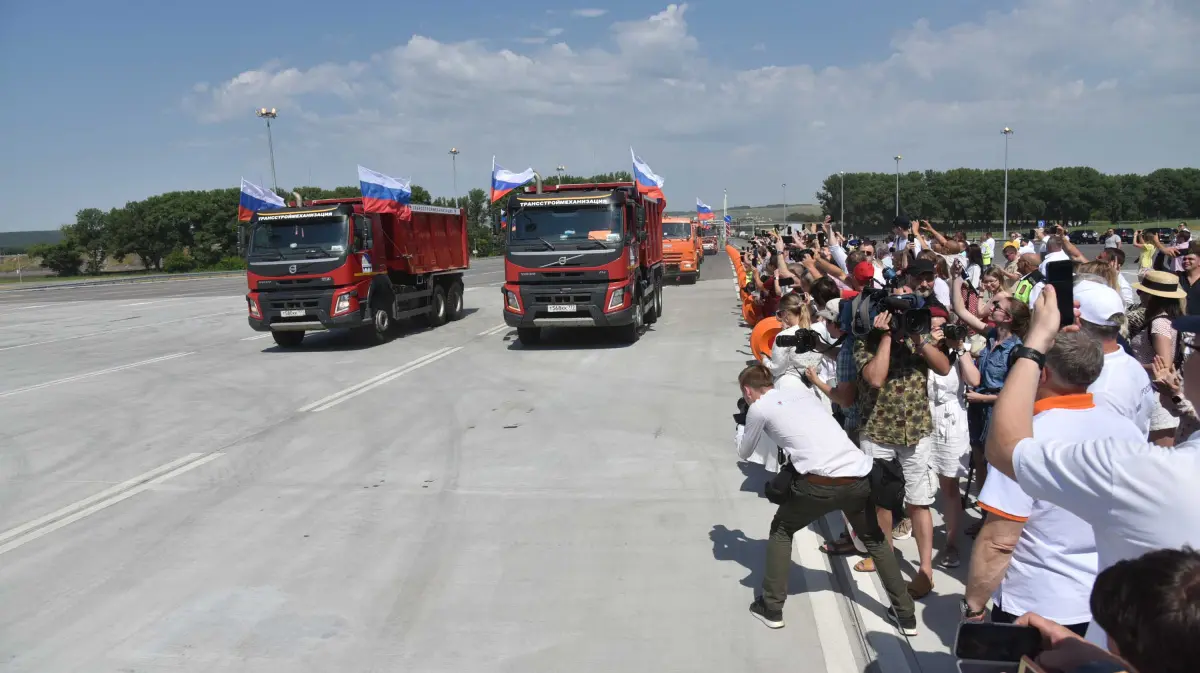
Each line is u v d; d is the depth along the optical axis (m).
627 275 14.64
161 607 4.86
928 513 4.59
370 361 14.30
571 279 14.48
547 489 6.89
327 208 15.31
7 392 12.17
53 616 4.79
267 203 17.36
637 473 7.25
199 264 74.19
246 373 13.38
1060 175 101.69
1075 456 2.18
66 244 71.94
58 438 9.20
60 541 6.00
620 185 16.31
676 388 11.04
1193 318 2.36
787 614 4.57
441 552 5.59
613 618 4.56
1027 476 2.32
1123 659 1.67
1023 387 2.44
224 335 18.97
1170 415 4.60
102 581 5.26
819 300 6.37
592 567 5.27
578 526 6.01
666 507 6.35
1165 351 5.30
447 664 4.12
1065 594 3.10
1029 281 7.36
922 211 103.44
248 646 4.36
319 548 5.72
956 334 4.84
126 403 11.11
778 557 4.35
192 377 13.09
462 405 10.38
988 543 3.49
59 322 22.92
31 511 6.71
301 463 7.90
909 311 4.31
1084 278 3.83
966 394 5.47
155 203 81.75
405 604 4.81
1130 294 7.26
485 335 17.59
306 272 15.06
